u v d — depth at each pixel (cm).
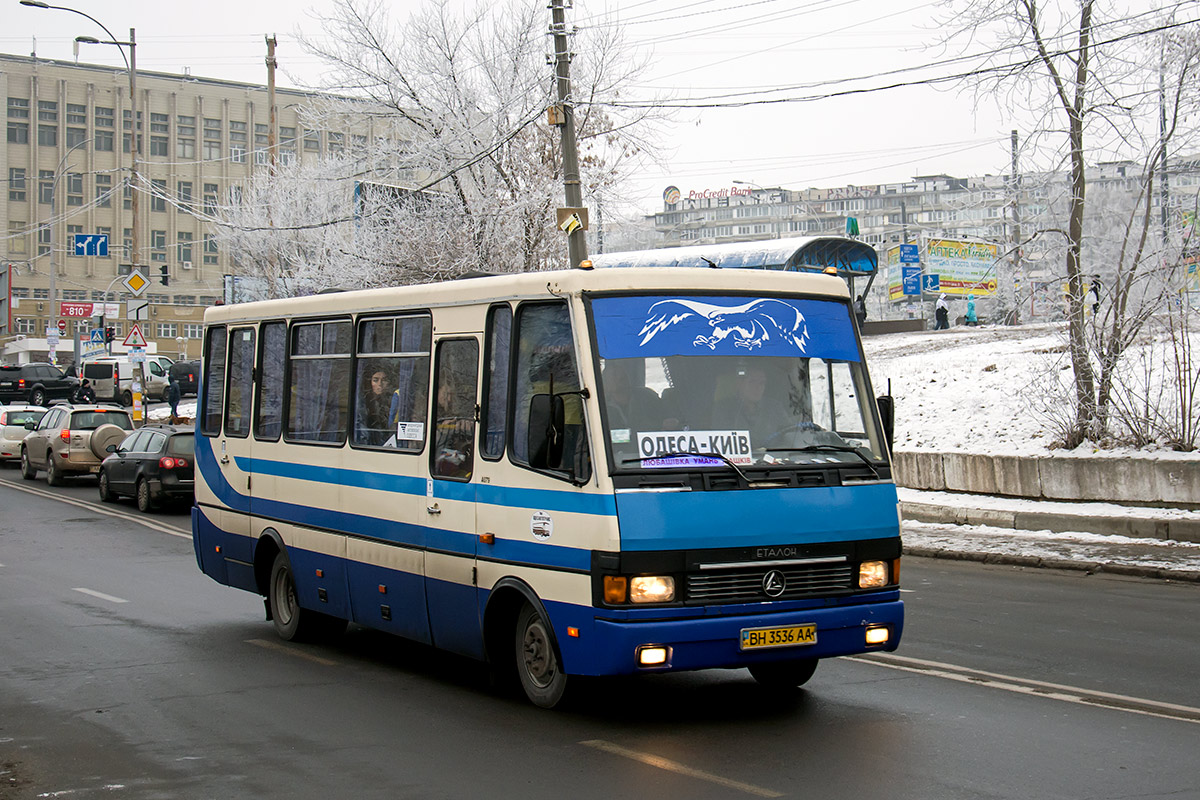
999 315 5122
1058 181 2030
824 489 725
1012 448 1953
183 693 857
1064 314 1950
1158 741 681
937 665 903
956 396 2267
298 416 1038
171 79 9762
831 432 757
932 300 6328
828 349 775
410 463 866
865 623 723
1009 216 2150
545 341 744
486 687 867
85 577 1470
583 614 689
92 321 8300
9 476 3200
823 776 617
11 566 1570
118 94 9612
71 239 9494
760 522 698
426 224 3275
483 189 3316
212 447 1189
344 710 798
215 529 1179
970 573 1445
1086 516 1650
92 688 874
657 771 634
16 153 9400
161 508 2319
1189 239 1820
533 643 766
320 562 991
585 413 698
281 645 1045
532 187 3300
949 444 2058
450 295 838
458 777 633
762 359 749
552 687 752
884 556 739
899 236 10256
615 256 3588
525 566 740
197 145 9831
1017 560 1504
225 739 726
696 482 694
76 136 9550
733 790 596
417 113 3381
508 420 764
